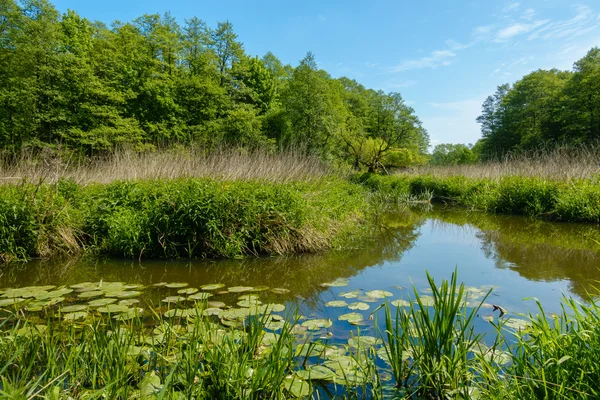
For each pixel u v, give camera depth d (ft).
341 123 86.58
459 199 47.55
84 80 69.31
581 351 5.91
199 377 6.89
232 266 18.29
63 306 11.95
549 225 29.78
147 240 19.88
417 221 34.78
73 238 20.62
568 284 14.58
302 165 31.42
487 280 15.31
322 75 102.94
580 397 5.31
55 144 60.03
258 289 14.23
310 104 81.97
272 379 6.64
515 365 6.47
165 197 20.94
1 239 18.54
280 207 21.54
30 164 26.32
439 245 23.58
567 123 103.35
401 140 97.86
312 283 15.43
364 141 81.76
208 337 8.56
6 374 7.05
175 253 19.89
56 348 7.80
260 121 85.20
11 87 61.72
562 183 35.22
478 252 21.30
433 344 7.02
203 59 91.56
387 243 24.38
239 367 6.68
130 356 7.86
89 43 88.89
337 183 34.65
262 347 8.70
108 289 13.82
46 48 66.64
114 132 66.39
